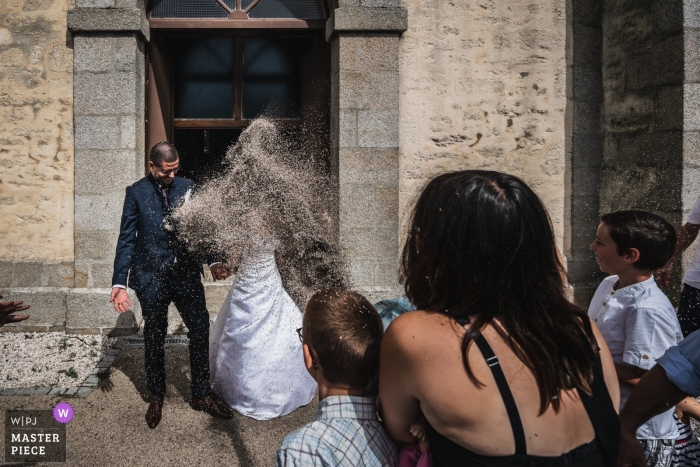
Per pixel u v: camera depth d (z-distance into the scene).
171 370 4.07
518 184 1.16
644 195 4.79
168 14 5.27
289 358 3.37
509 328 1.09
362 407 1.35
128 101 4.80
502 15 5.06
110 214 4.84
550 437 1.05
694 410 1.83
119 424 3.28
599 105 5.21
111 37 4.76
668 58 4.54
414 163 5.09
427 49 5.04
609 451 1.10
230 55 5.59
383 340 1.17
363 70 4.89
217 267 3.37
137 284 3.26
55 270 4.91
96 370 4.05
